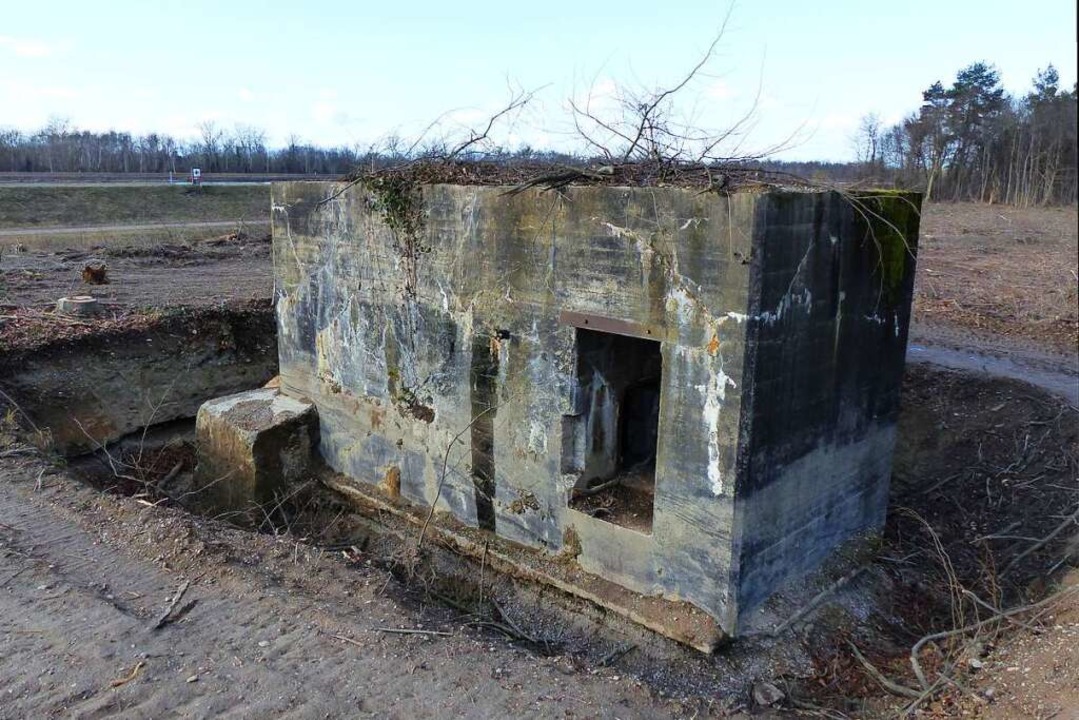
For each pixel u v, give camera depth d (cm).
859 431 682
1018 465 866
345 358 873
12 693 458
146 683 473
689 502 592
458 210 708
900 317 695
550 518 695
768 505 592
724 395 555
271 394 980
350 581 636
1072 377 1044
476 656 530
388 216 772
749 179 621
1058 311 1461
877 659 615
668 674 584
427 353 771
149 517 694
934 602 707
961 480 882
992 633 629
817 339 601
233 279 1616
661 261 573
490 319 702
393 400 822
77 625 529
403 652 525
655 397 719
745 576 586
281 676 487
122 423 1070
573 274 630
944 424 958
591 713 476
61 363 1045
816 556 670
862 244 623
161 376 1130
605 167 651
